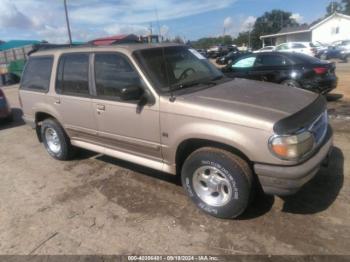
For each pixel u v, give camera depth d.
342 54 22.89
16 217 3.68
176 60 4.02
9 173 5.02
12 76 20.17
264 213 3.38
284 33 50.72
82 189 4.25
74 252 3.01
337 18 43.50
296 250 2.81
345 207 3.38
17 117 9.34
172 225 3.31
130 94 3.44
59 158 5.35
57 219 3.58
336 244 2.84
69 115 4.66
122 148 4.16
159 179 4.38
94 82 4.16
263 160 2.87
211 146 3.27
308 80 7.78
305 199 3.58
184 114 3.26
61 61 4.68
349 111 7.12
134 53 3.74
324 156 3.12
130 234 3.22
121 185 4.28
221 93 3.47
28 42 27.89
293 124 2.82
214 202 3.36
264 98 3.29
